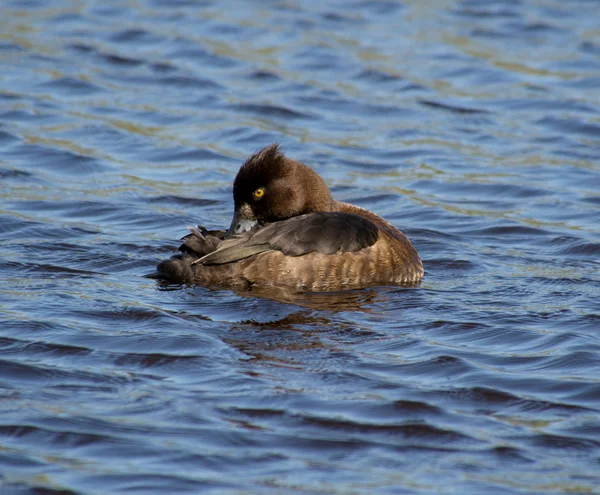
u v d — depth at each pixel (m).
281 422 8.52
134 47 23.64
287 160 13.01
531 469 7.91
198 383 9.18
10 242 13.43
